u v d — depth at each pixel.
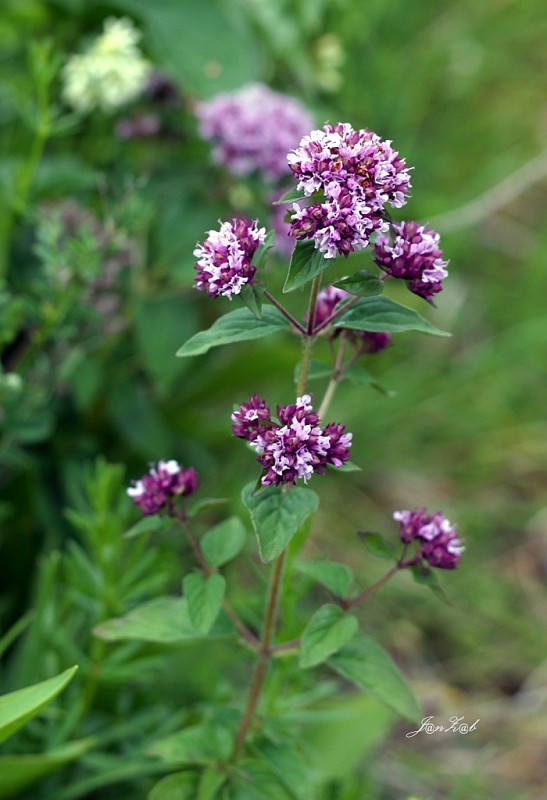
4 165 0.63
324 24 0.87
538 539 0.74
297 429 0.40
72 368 0.60
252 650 0.45
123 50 0.65
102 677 0.50
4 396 0.55
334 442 0.41
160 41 0.71
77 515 0.51
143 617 0.45
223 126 0.63
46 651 0.52
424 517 0.44
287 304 0.71
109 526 0.50
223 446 0.70
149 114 0.69
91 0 0.72
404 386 0.80
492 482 0.78
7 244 0.60
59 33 0.75
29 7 0.72
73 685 0.51
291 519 0.41
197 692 0.55
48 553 0.60
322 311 0.45
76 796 0.51
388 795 0.58
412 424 0.79
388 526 0.73
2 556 0.59
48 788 0.51
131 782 0.53
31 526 0.59
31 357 0.57
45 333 0.56
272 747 0.46
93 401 0.65
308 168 0.40
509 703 0.63
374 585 0.44
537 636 0.67
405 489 0.76
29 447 0.63
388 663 0.44
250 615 0.50
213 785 0.46
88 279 0.56
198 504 0.44
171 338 0.63
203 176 0.66
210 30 0.73
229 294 0.41
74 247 0.55
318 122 0.81
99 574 0.51
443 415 0.80
